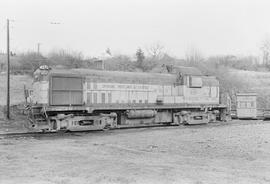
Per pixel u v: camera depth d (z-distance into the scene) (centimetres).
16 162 1198
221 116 3234
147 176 974
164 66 3062
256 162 1197
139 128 2509
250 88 5428
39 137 1972
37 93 2144
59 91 2156
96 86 2358
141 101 2600
